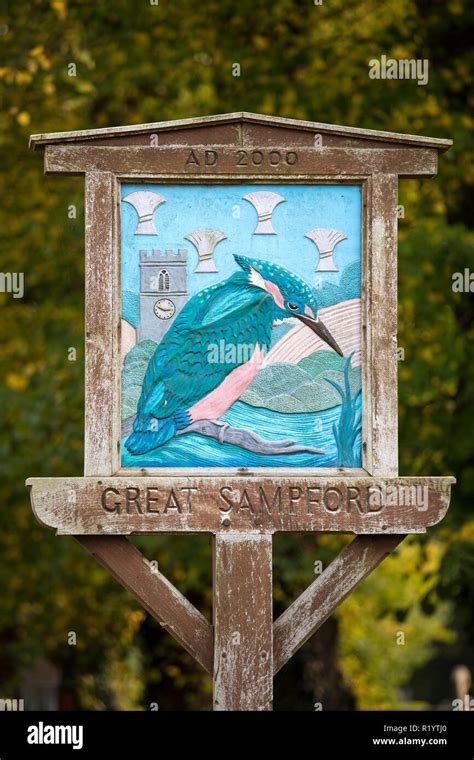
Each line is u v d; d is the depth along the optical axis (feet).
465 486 34.83
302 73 37.96
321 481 17.97
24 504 43.11
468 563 33.71
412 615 78.74
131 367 18.08
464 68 36.24
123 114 39.96
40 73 38.27
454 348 35.37
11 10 39.04
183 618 18.12
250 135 18.33
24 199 41.57
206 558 38.63
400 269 34.71
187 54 37.73
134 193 18.26
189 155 18.25
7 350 42.93
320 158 18.38
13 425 41.83
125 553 18.06
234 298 18.22
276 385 18.17
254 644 17.84
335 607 18.28
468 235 35.01
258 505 17.88
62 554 42.65
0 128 40.11
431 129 36.11
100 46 38.32
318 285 18.34
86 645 50.29
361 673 64.64
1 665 51.98
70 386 40.60
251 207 18.37
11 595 45.21
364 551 18.33
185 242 18.26
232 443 18.07
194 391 18.11
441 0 36.09
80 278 41.68
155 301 18.15
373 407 18.17
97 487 17.70
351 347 18.30
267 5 37.68
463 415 35.12
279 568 38.99
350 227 18.44
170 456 18.03
